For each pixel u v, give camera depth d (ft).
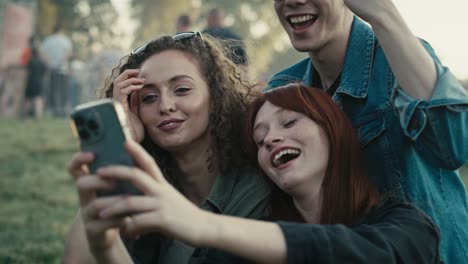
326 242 5.84
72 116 5.16
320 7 8.54
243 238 5.43
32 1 68.28
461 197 8.77
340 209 7.37
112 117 5.13
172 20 178.09
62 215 21.66
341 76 8.93
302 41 8.79
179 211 5.04
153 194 4.95
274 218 8.07
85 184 4.96
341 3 8.70
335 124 7.54
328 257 5.80
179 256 8.35
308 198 7.59
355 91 8.63
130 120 8.54
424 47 8.43
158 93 8.50
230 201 8.36
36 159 34.24
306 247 5.75
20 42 67.46
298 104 7.56
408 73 7.84
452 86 7.82
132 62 8.96
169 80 8.44
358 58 8.77
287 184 7.46
